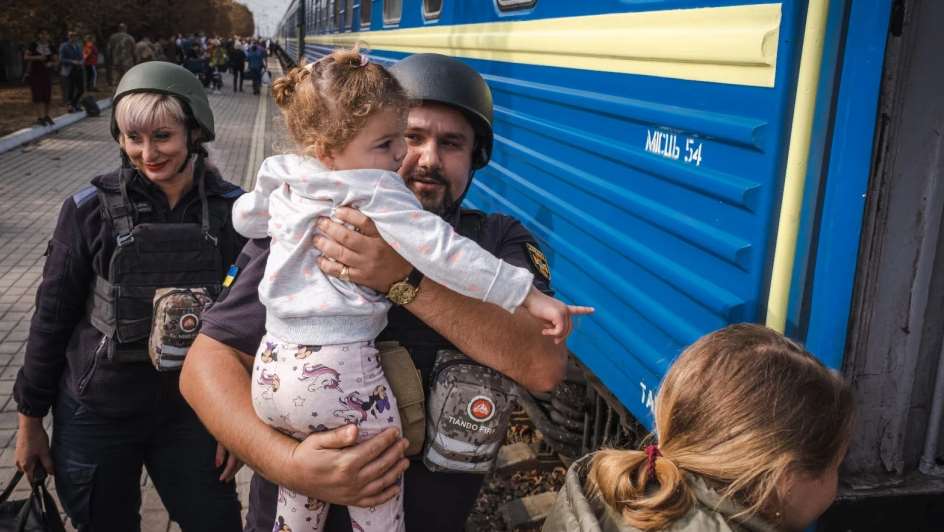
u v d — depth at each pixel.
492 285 1.44
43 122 16.28
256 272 1.71
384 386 1.57
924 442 2.10
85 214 2.22
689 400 1.25
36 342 2.24
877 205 1.86
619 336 2.68
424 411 1.63
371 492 1.54
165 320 2.09
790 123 1.86
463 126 1.92
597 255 2.88
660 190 2.41
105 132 16.80
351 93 1.43
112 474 2.31
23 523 2.26
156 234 2.18
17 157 13.15
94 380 2.23
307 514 1.66
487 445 1.63
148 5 34.00
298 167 1.56
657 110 2.39
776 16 1.88
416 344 1.69
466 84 1.90
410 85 1.86
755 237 1.95
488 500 3.64
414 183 1.90
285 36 31.95
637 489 1.23
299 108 1.48
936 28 1.80
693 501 1.20
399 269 1.52
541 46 3.34
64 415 2.28
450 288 1.47
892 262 1.92
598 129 2.84
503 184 3.96
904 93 1.81
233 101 25.53
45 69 16.19
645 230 2.51
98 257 2.20
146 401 2.28
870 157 1.78
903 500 2.01
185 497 2.38
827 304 1.82
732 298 2.04
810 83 1.80
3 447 4.09
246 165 12.98
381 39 6.64
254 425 1.59
